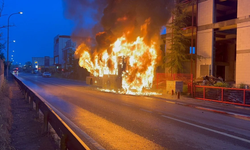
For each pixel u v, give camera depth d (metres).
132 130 6.31
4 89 13.85
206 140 5.48
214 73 22.59
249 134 6.11
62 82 31.95
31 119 7.57
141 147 4.94
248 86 17.55
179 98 13.94
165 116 8.32
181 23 21.98
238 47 20.09
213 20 22.33
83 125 6.79
